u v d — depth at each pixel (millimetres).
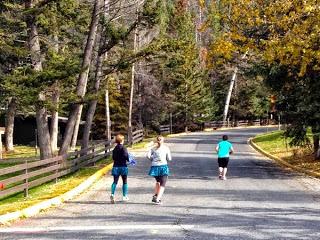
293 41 17156
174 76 59562
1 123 57375
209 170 22516
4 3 21219
